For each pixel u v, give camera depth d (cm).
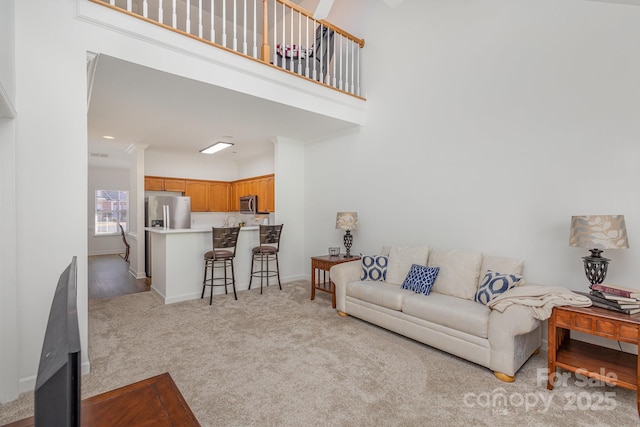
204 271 432
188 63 285
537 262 281
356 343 280
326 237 510
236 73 317
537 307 213
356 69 462
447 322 249
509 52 301
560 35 269
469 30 332
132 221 599
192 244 425
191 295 423
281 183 522
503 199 304
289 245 536
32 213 212
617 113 241
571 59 263
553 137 273
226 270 459
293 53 388
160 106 361
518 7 295
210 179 746
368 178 442
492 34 313
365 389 207
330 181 502
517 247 294
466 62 334
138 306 388
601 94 248
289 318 345
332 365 239
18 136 207
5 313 196
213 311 369
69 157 226
